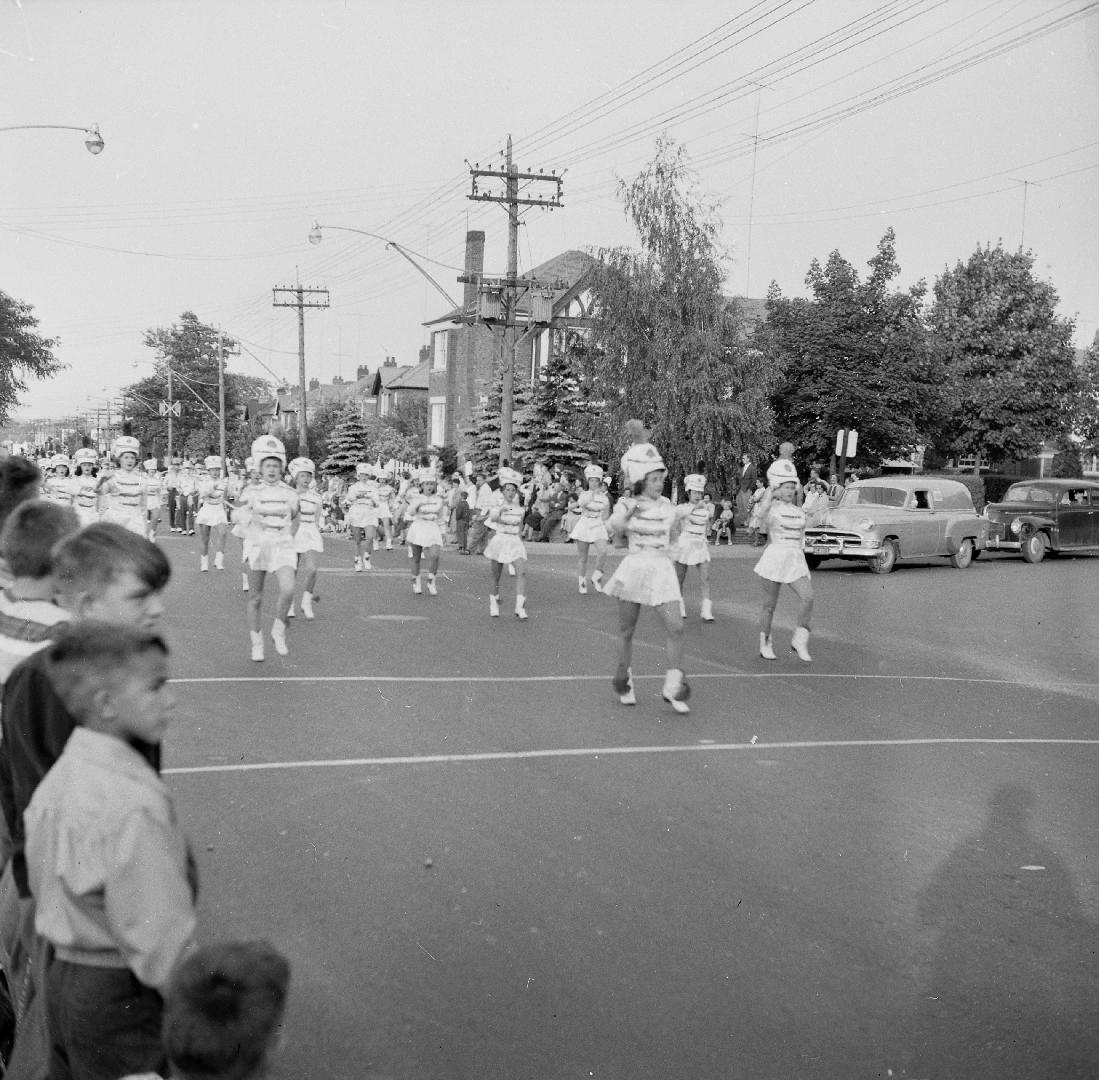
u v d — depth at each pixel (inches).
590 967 159.6
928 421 1380.4
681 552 528.4
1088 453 1784.0
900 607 608.7
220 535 735.7
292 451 2404.0
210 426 3043.8
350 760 267.3
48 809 90.3
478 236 2100.1
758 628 520.7
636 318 1114.1
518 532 538.3
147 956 86.7
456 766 264.8
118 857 86.7
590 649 447.5
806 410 1293.1
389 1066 133.1
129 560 107.3
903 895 190.1
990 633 524.1
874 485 877.8
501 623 516.7
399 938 167.3
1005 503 960.9
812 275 1349.7
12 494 158.7
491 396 1528.1
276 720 307.1
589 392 1174.3
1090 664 451.5
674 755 281.6
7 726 107.7
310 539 515.5
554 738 295.9
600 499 637.3
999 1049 140.6
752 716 331.9
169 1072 93.1
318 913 175.6
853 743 301.6
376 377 3085.6
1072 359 1627.7
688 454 1107.9
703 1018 146.3
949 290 1654.8
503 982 154.6
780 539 429.7
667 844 213.0
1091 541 966.4
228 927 169.2
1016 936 174.1
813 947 168.4
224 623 491.5
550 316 1326.3
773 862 204.5
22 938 112.5
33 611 129.0
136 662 90.8
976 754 294.0
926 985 157.2
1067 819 236.7
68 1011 91.6
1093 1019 148.7
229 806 228.8
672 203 1107.3
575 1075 132.0
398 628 490.9
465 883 189.6
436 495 631.2
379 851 204.2
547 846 209.8
